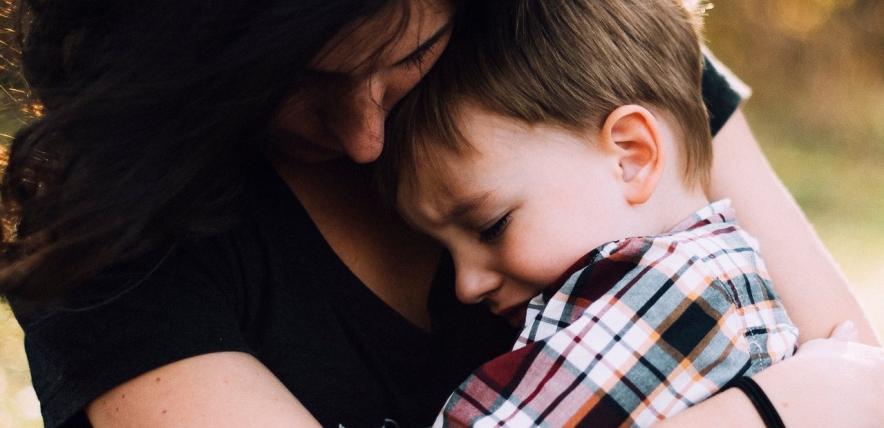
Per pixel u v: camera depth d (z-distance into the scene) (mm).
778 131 7148
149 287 1080
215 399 1038
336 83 981
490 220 1262
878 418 1141
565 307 1215
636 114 1280
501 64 1248
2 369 2594
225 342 1083
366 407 1225
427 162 1243
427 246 1313
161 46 907
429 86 1242
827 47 8125
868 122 7340
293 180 1230
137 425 1031
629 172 1306
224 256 1158
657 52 1352
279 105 973
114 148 944
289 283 1195
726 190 1506
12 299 1067
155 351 1048
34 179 1006
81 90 959
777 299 1350
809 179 5914
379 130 1040
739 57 8219
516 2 1279
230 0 888
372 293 1244
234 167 1052
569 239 1268
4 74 1101
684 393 1161
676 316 1180
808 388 1144
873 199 5520
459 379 1326
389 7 922
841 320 1443
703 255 1239
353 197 1257
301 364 1190
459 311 1336
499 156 1241
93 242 969
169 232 1039
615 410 1146
